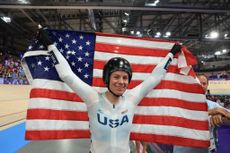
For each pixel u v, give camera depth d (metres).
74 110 2.58
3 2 9.27
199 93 2.68
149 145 5.05
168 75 2.72
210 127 2.80
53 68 2.60
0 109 10.39
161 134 2.63
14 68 20.09
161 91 2.70
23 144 6.25
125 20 15.55
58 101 2.56
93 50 2.74
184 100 2.68
